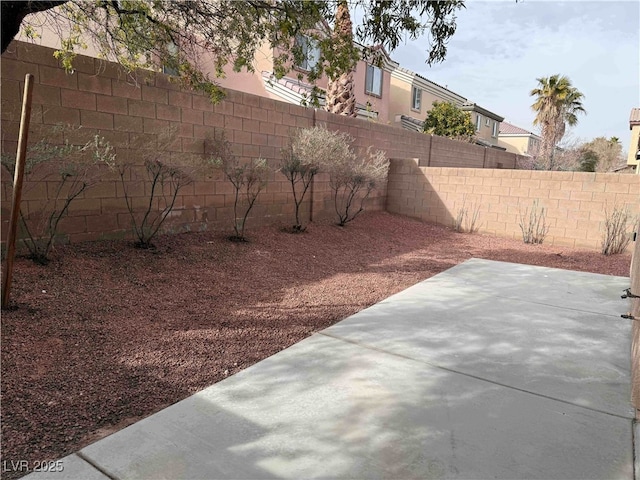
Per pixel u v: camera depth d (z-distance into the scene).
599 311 5.64
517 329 4.92
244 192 8.38
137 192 6.51
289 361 3.93
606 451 2.76
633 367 3.55
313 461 2.59
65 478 2.36
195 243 7.07
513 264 8.55
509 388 3.56
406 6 4.74
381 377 3.68
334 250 8.53
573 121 29.28
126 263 5.72
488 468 2.57
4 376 3.16
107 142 5.52
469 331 4.81
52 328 3.93
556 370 3.92
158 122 6.70
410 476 2.48
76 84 5.61
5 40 3.86
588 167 27.66
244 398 3.27
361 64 20.95
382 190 13.04
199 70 7.29
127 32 5.81
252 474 2.46
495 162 20.77
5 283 4.03
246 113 8.23
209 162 6.87
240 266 6.63
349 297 5.95
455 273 7.63
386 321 5.05
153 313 4.67
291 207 9.64
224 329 4.54
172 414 3.02
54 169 5.09
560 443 2.83
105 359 3.64
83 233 5.88
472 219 12.11
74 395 3.12
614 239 9.90
